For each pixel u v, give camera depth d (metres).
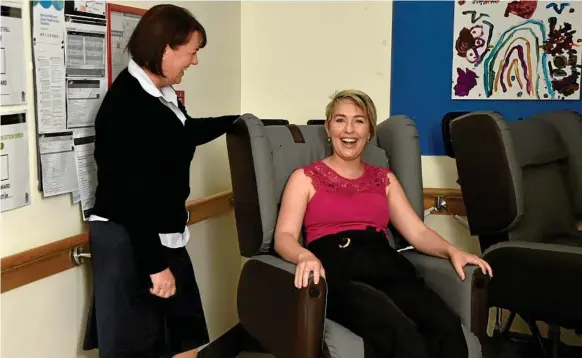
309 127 2.32
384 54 2.87
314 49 2.96
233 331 2.97
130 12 2.13
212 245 2.80
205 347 2.77
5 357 1.70
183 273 1.98
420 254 2.13
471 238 2.81
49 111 1.79
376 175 2.20
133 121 1.71
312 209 2.11
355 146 2.13
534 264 2.09
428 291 1.93
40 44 1.75
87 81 1.94
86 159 1.95
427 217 2.87
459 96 2.79
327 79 2.96
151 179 1.74
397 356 1.76
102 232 1.78
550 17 2.67
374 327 1.79
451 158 2.82
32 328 1.79
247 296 2.06
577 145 2.52
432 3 2.78
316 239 2.09
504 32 2.72
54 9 1.79
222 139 2.86
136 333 1.82
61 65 1.83
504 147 2.20
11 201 1.68
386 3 2.84
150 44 1.73
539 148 2.41
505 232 2.30
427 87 2.83
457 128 2.31
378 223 2.14
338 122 2.13
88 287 2.01
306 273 1.74
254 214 2.07
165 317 1.95
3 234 1.68
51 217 1.84
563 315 2.07
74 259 1.91
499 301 2.18
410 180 2.25
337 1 2.91
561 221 2.43
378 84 2.89
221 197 2.79
